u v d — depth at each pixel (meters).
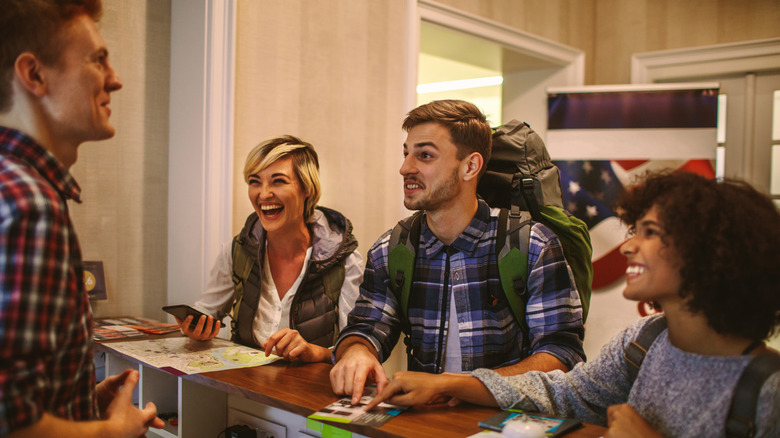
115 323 2.28
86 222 2.50
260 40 2.75
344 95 3.09
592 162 3.99
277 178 1.99
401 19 3.36
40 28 0.87
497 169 1.79
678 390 0.97
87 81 0.92
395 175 3.35
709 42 4.26
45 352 0.77
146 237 2.68
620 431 0.92
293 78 2.88
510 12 4.00
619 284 3.86
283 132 2.85
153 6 2.68
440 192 1.50
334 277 2.08
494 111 6.36
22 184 0.77
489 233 1.55
